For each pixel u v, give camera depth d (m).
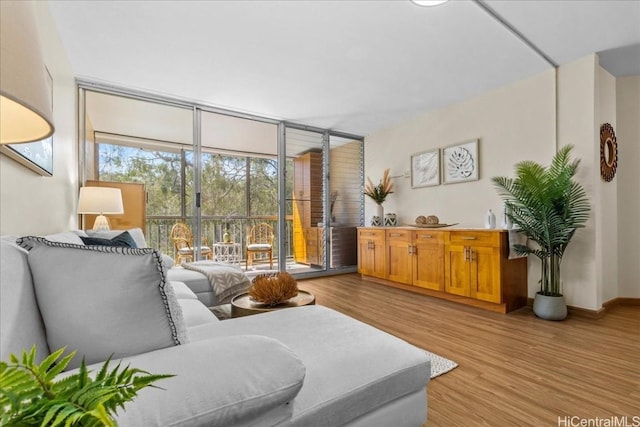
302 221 4.89
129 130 3.66
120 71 2.94
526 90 3.15
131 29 2.29
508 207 3.02
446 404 1.50
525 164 2.87
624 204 3.24
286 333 1.20
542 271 2.87
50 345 0.74
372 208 5.12
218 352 0.74
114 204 2.75
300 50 2.59
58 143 2.28
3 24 0.39
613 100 3.15
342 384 0.93
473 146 3.60
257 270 4.78
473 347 2.14
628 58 2.83
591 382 1.69
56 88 2.24
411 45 2.53
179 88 3.35
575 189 2.66
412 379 1.07
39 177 1.84
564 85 2.89
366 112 4.15
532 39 2.47
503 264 2.87
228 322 1.32
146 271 0.76
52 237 1.38
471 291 3.09
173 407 0.58
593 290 2.73
